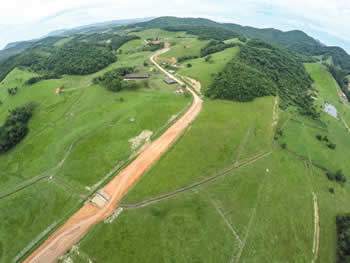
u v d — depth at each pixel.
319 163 67.12
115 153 59.66
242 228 42.41
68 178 53.44
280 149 68.56
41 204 48.16
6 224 44.84
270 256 39.22
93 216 43.97
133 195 47.31
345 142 86.00
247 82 97.31
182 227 41.16
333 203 54.44
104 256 36.97
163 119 74.94
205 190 49.34
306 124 88.50
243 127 72.75
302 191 55.25
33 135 73.62
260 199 49.53
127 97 94.19
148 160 57.50
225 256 37.84
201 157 58.25
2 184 55.16
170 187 49.16
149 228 40.84
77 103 92.56
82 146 63.16
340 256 41.91
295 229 45.28
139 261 36.16
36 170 57.72
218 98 92.25
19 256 39.06
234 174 54.75
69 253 37.91
